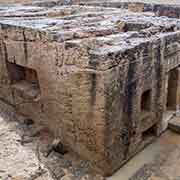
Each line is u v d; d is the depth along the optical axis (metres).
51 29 5.24
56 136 5.74
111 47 4.62
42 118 6.01
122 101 4.80
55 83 5.30
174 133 6.37
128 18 6.80
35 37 5.40
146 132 6.21
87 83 4.62
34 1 12.80
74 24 5.88
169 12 11.09
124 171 5.09
